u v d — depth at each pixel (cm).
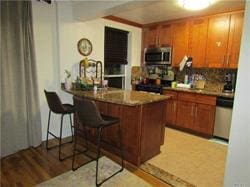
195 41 387
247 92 132
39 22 299
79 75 357
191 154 288
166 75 460
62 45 325
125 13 376
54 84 328
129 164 254
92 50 380
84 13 306
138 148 246
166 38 434
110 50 432
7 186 202
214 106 344
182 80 447
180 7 330
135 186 208
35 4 291
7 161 254
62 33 323
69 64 340
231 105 325
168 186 210
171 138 352
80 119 225
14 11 257
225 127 337
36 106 294
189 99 377
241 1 294
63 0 317
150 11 359
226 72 381
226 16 342
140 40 483
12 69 262
